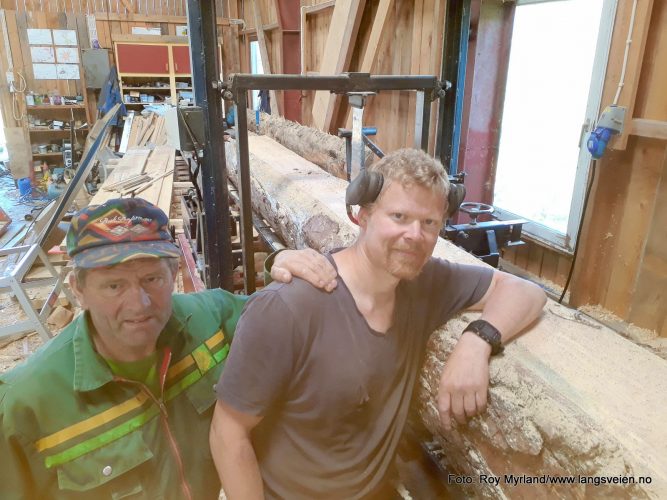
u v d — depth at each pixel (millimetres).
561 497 957
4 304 3471
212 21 1778
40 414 1032
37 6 8016
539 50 2994
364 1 4043
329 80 1804
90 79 8172
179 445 1213
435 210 961
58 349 1084
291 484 1160
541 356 1112
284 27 6297
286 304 993
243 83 1750
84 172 3312
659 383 1032
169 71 8375
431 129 3393
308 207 2232
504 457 1080
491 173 3521
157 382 1176
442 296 1233
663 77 2162
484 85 3268
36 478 1073
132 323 1048
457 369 1070
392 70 4035
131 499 1120
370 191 960
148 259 1042
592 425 908
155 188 4578
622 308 2545
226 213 2059
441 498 1432
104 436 1086
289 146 3967
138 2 8406
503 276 1277
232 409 1037
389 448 1194
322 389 1048
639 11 2146
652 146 2273
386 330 1096
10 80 7836
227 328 1372
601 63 2484
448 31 2188
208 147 1946
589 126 2625
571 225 2877
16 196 7605
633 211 2412
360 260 1043
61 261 3666
